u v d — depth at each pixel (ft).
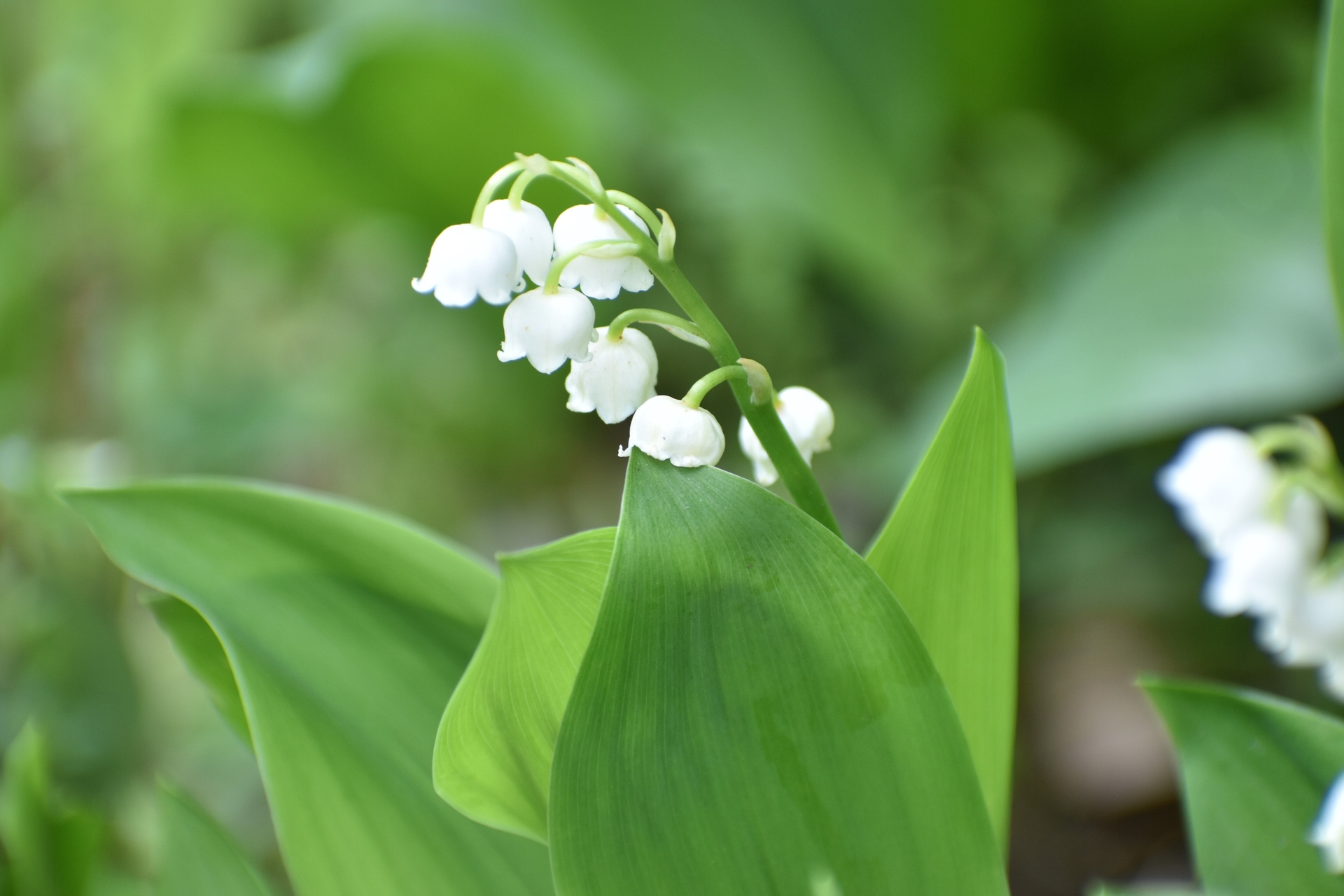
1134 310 1.74
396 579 1.09
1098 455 2.18
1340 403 1.92
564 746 0.97
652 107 2.32
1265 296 1.66
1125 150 2.40
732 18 2.30
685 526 0.96
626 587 0.96
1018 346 1.87
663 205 2.68
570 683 1.01
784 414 1.02
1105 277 1.84
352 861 1.03
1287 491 1.14
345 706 1.05
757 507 0.97
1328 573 1.15
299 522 1.08
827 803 0.99
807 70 2.32
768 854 0.99
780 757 0.98
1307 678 1.95
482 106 2.24
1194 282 1.72
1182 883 1.85
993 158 2.48
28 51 2.58
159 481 1.07
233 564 1.07
